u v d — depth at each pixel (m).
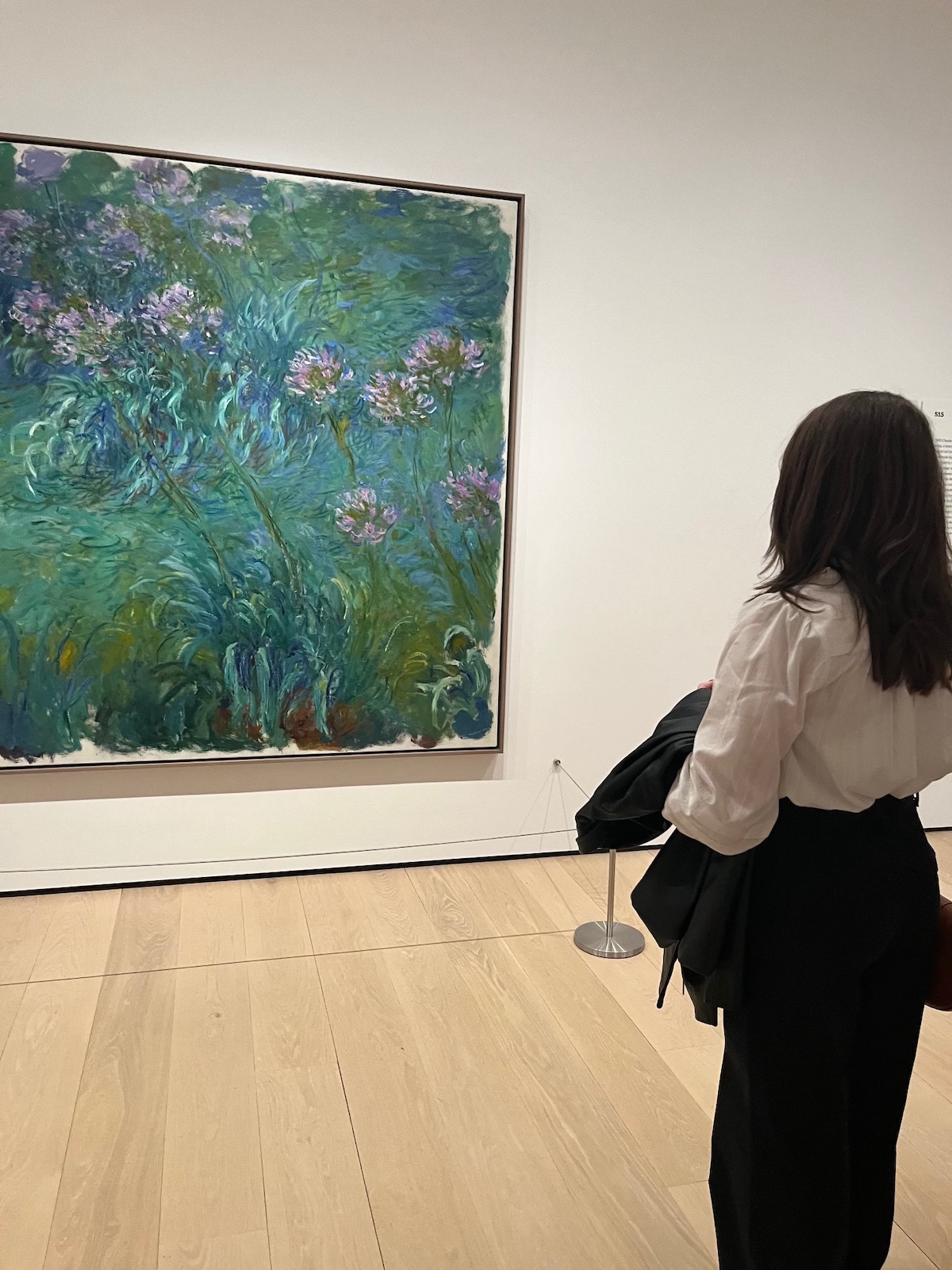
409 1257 1.96
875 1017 1.64
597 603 4.14
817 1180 1.56
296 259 3.56
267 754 3.76
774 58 4.08
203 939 3.35
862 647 1.47
